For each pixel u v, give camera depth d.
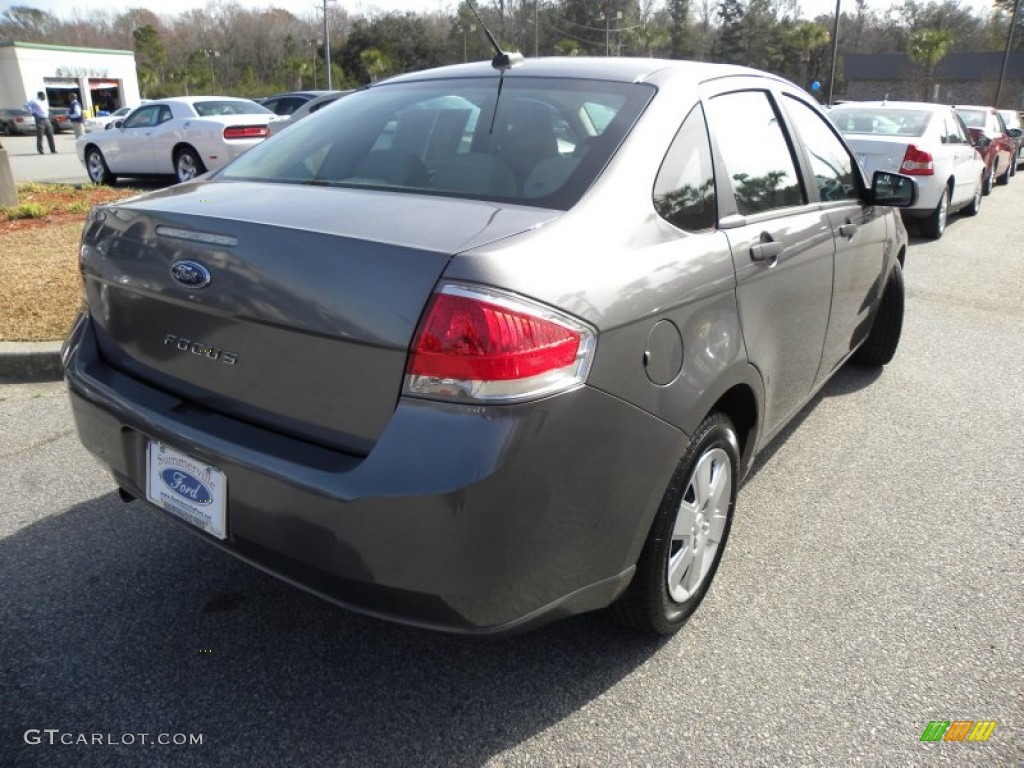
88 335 2.56
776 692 2.36
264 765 2.08
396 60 67.44
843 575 2.96
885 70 62.62
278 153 2.87
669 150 2.43
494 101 2.67
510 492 1.79
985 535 3.25
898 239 4.53
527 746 2.16
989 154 14.88
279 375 2.00
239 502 2.02
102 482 3.51
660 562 2.32
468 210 2.13
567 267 1.92
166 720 2.22
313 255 1.92
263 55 82.94
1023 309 6.87
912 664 2.49
